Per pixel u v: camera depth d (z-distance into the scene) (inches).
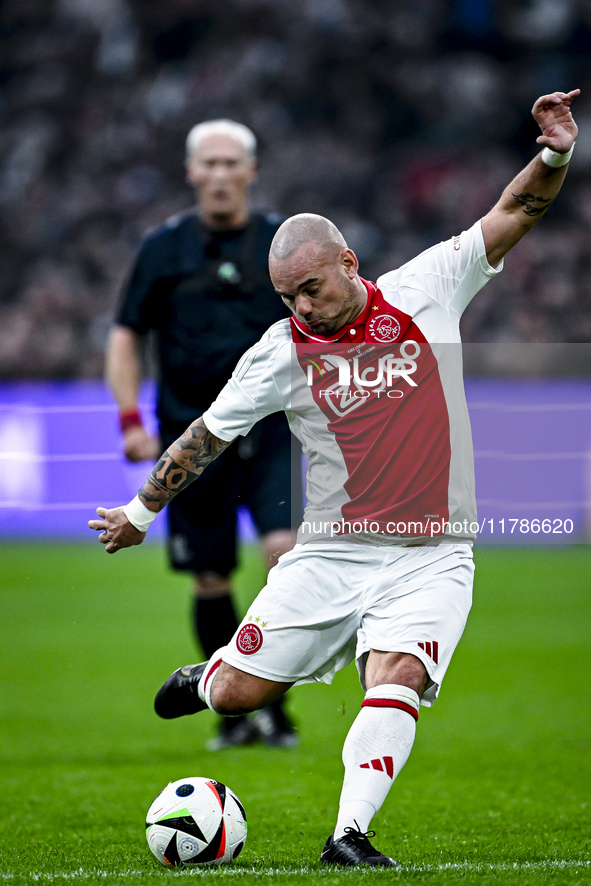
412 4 3784.5
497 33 3784.5
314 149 3580.2
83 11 3855.8
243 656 490.0
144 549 2689.5
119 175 3639.3
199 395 818.8
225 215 805.2
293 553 499.8
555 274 3304.6
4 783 709.3
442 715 975.6
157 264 820.6
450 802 641.6
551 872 434.6
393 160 3617.1
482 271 494.3
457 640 469.1
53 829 573.0
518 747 831.7
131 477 2379.4
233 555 816.9
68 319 3393.2
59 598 1898.4
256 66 3710.6
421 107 3681.1
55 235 3567.9
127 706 1045.2
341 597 483.5
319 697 1110.4
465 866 448.8
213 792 471.5
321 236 466.6
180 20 3794.3
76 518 2758.4
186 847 457.7
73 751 835.4
